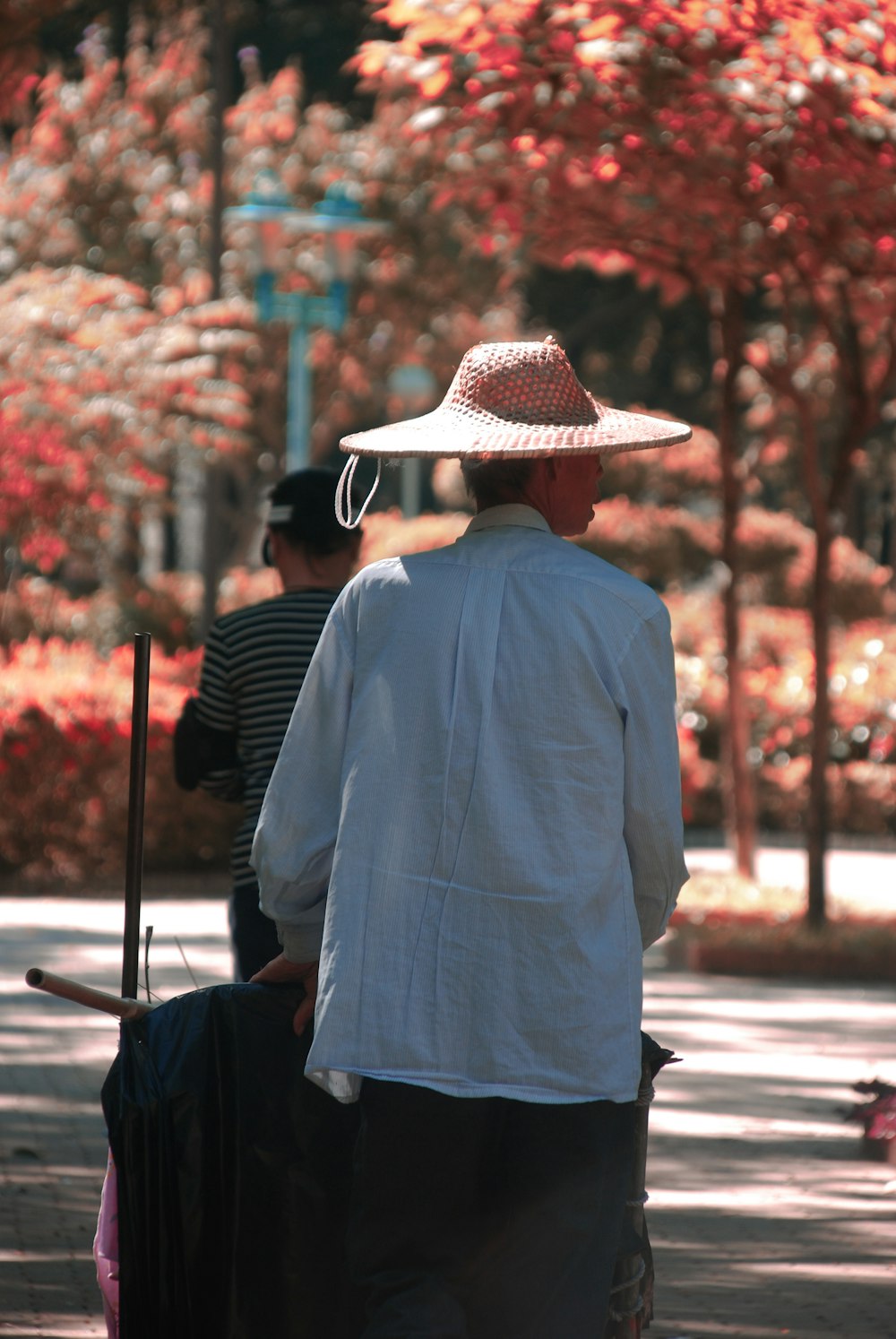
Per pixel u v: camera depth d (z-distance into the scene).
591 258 47.97
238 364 109.62
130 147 105.62
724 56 38.31
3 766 54.59
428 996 11.60
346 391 117.06
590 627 11.94
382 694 12.07
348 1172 12.86
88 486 74.62
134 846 13.81
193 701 19.14
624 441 12.22
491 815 11.68
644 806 11.96
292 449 79.25
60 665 65.38
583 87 39.09
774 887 52.47
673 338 150.00
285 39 143.00
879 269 43.47
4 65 37.34
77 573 106.94
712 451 121.38
